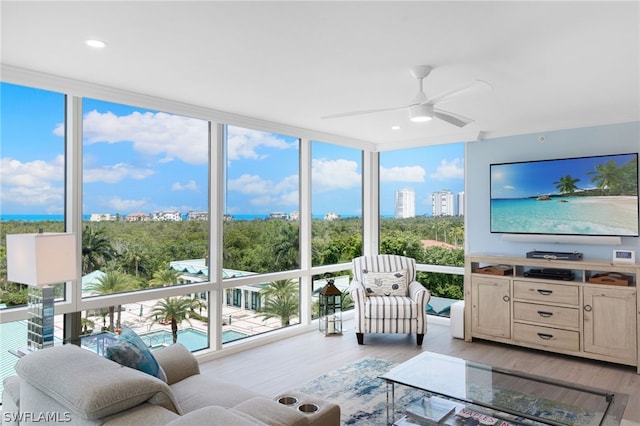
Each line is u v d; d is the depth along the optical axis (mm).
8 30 2434
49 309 2914
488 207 5410
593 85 3449
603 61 2908
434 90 3605
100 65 3016
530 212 5035
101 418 1610
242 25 2375
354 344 4883
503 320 4773
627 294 4074
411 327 4797
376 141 6191
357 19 2293
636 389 3623
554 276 4516
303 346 4801
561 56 2816
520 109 4258
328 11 2209
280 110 4332
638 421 3066
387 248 6453
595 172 4629
